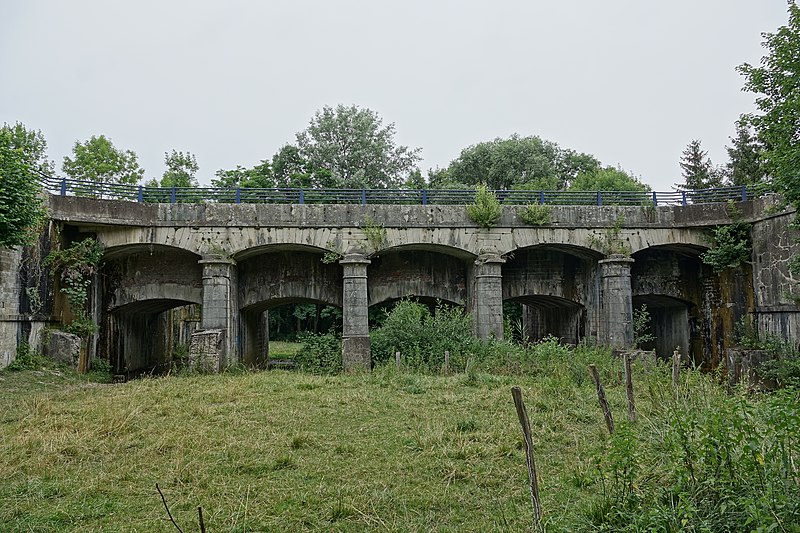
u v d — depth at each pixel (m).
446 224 23.14
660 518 5.89
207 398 14.48
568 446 10.18
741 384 13.24
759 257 22.61
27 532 6.82
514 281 26.22
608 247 23.62
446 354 19.83
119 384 18.50
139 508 7.59
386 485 8.34
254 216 22.28
